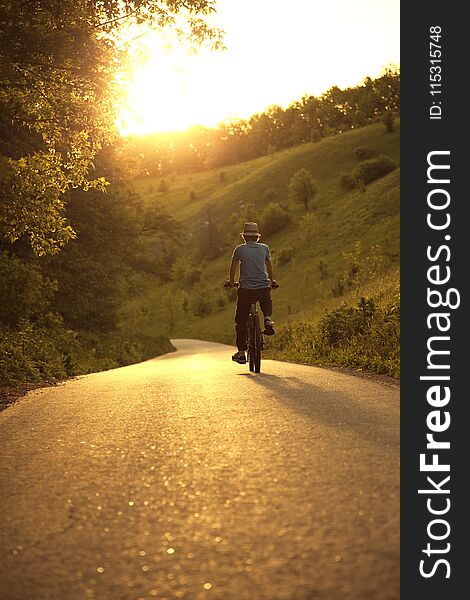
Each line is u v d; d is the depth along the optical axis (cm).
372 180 13938
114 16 1197
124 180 3397
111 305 3391
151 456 436
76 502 340
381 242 8844
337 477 362
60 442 507
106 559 257
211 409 621
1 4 1048
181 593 220
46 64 1176
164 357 3766
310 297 7669
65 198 2962
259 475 372
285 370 1084
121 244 3453
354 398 673
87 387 971
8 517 320
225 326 9919
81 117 1280
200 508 317
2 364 1213
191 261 14938
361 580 223
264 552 254
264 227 13375
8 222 1263
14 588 231
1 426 614
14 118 1300
